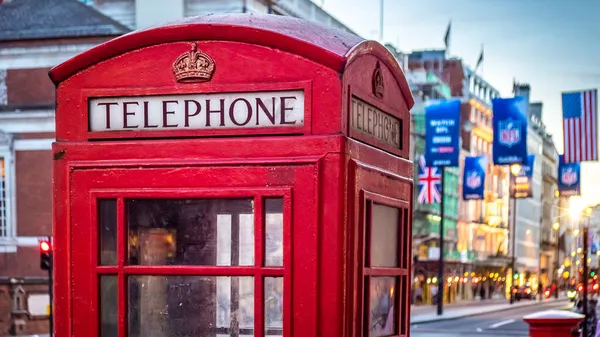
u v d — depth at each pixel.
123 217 3.33
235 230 3.27
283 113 3.25
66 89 3.46
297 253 3.18
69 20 33.66
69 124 3.46
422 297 59.25
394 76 3.96
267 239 3.25
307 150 3.20
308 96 3.22
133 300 3.32
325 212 3.17
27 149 33.25
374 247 3.57
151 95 3.37
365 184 3.39
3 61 33.72
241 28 3.27
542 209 107.06
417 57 73.50
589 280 34.94
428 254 58.44
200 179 3.27
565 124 26.52
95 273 3.34
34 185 33.22
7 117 33.41
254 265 3.21
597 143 25.95
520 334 28.73
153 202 3.33
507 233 85.31
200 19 3.49
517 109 29.23
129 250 3.34
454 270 66.50
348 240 3.21
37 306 27.19
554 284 94.19
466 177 43.94
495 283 82.75
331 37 3.46
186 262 3.31
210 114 3.31
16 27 33.81
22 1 34.59
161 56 3.36
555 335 5.87
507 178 86.38
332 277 3.15
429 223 58.94
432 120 32.78
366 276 3.40
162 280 3.30
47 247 20.25
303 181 3.19
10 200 33.19
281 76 3.25
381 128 3.78
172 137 3.34
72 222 3.38
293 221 3.19
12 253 33.03
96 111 3.43
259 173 3.23
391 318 3.78
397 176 3.85
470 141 73.31
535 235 101.38
